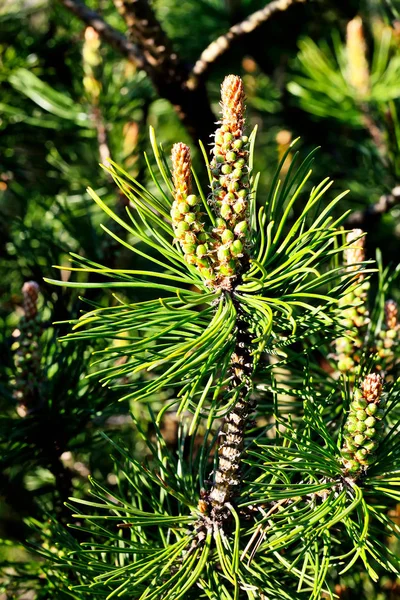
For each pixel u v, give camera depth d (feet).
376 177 2.66
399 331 1.71
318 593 1.40
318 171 2.88
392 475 1.51
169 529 1.60
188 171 1.40
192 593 1.59
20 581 1.81
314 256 1.43
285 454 1.54
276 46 3.12
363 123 2.66
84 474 2.13
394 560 1.46
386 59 2.64
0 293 2.44
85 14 2.12
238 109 1.41
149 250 2.31
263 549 1.55
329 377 1.74
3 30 2.66
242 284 1.45
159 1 3.16
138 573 1.49
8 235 2.34
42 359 1.90
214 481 1.55
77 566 1.56
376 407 1.47
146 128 2.63
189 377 1.41
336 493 1.50
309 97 2.68
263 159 3.24
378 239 2.71
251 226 1.51
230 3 3.16
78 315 1.95
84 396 1.83
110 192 2.46
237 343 1.47
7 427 1.79
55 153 2.56
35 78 2.55
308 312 1.48
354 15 2.95
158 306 1.41
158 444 1.62
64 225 2.19
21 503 1.94
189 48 3.21
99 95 2.50
